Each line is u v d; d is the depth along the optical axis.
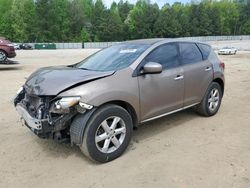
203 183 3.50
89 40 94.19
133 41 5.34
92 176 3.72
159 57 4.81
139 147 4.53
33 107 4.10
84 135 3.82
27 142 4.75
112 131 4.06
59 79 4.00
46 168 3.94
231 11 119.38
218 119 5.88
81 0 103.81
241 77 12.43
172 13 102.31
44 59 23.56
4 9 88.38
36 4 85.06
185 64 5.26
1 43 14.22
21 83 10.15
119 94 4.07
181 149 4.45
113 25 94.62
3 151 4.43
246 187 3.41
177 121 5.73
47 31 86.25
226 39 97.31
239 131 5.20
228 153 4.29
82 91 3.77
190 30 104.44
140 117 4.46
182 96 5.18
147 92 4.48
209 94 5.88
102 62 4.81
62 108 3.67
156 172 3.78
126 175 3.72
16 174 3.79
